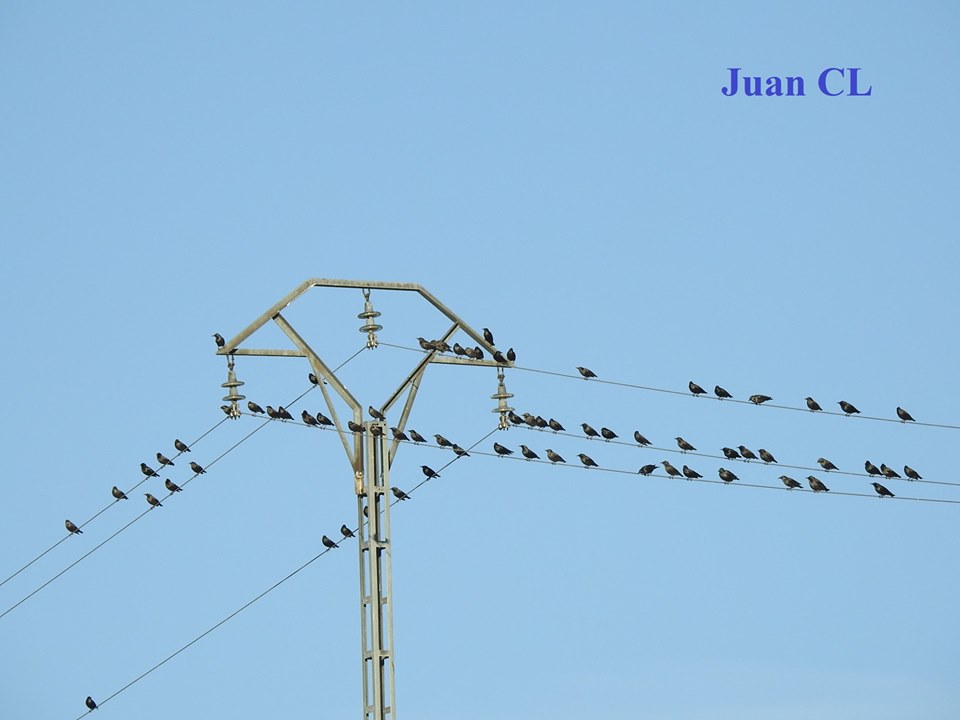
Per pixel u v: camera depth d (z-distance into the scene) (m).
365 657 42.59
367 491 43.56
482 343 47.34
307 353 44.75
